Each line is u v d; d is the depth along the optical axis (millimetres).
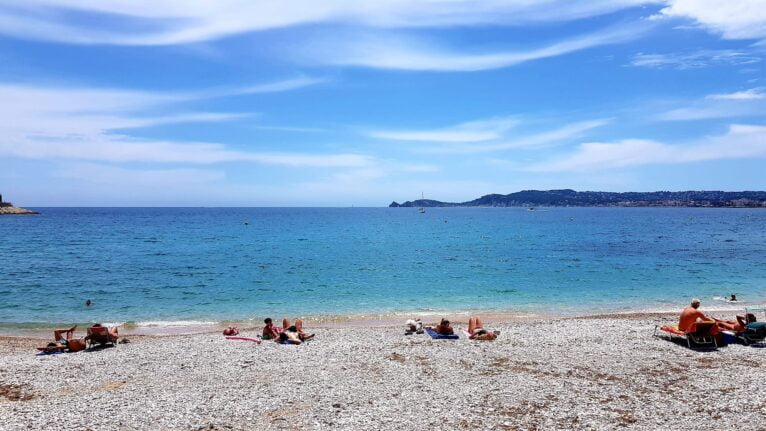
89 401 11789
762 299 29641
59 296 30953
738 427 9938
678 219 179375
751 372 13586
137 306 28125
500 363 14914
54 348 17125
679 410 10852
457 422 10375
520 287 34094
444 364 14859
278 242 73938
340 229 113688
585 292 32250
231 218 192375
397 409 11141
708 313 25219
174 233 96188
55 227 117312
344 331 20469
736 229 110312
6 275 39438
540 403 11406
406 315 25578
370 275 39750
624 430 9875
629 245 67500
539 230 107562
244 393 12320
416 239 80312
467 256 53656
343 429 10070
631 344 17219
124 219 174375
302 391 12445
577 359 15273
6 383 13406
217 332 21172
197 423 10422
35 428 10125
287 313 26266
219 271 42062
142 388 12852
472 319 19281
